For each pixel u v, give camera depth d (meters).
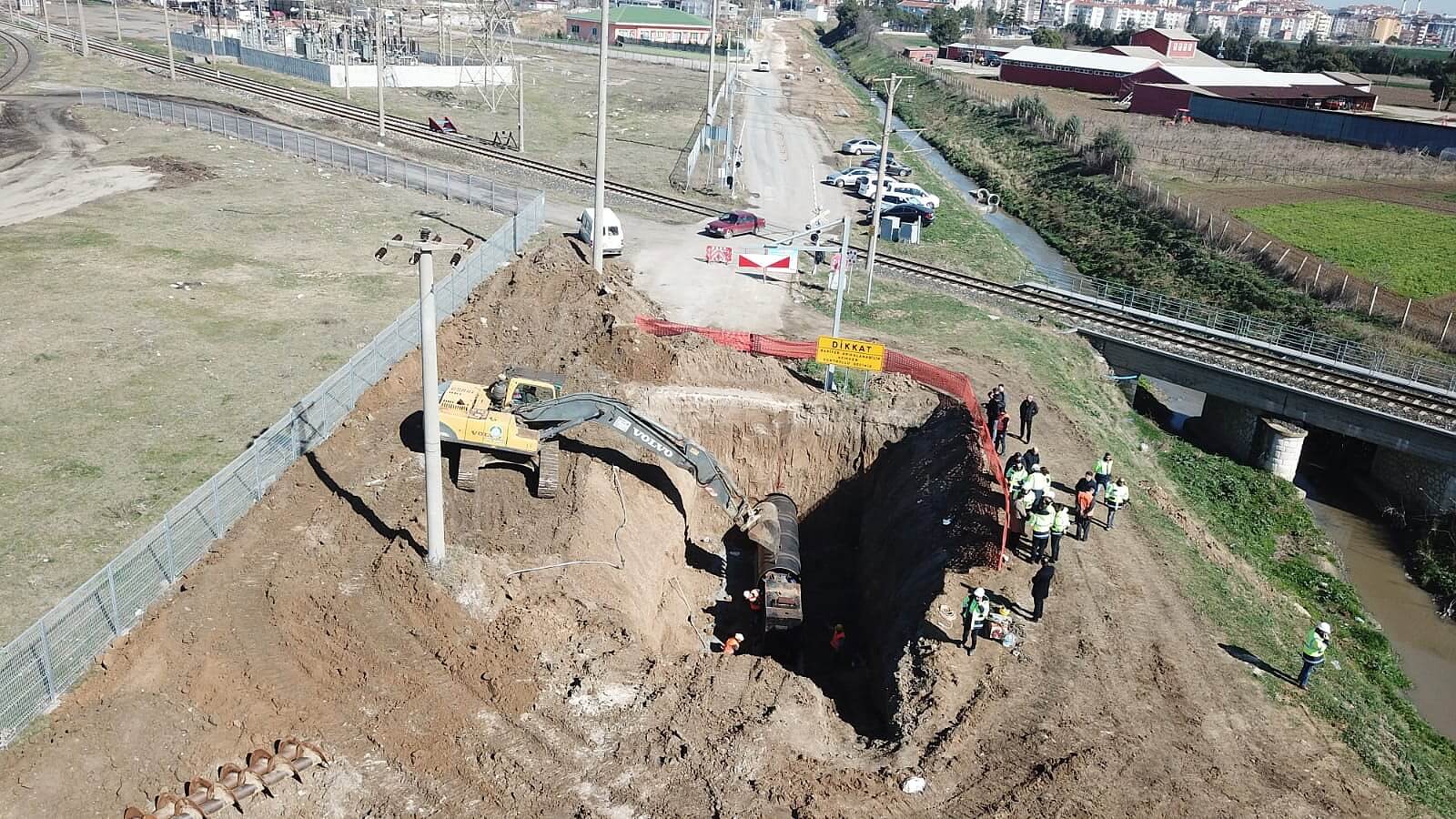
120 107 74.75
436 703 20.62
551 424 28.39
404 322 35.75
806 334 42.41
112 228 49.62
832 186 71.38
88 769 17.92
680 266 50.28
